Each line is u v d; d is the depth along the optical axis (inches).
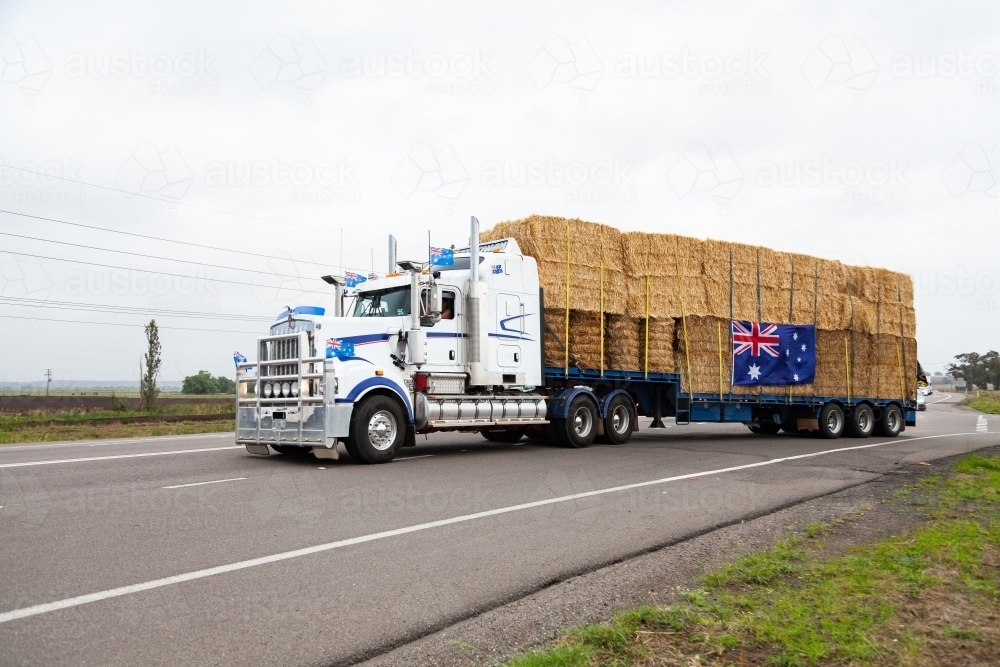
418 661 154.8
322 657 154.6
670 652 153.3
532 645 163.6
